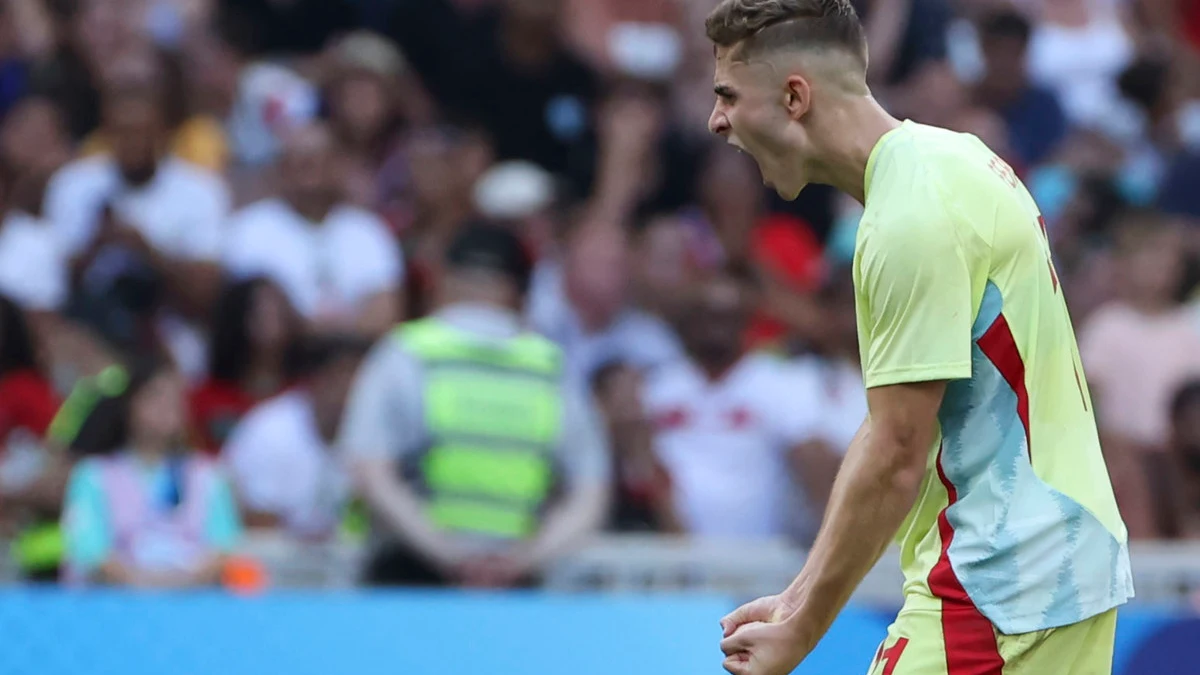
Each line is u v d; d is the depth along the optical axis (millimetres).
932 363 9516
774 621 10242
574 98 29062
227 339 22359
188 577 18516
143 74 26578
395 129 28219
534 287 24281
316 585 18797
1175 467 22656
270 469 20781
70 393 22688
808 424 23000
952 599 9984
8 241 25141
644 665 16453
